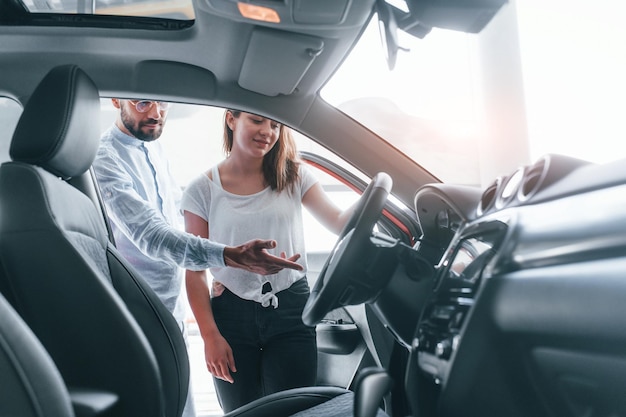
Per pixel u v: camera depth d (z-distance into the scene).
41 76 1.53
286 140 1.85
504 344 0.67
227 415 1.18
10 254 1.16
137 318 1.40
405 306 0.98
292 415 1.09
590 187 0.63
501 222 0.76
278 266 1.59
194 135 5.43
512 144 3.75
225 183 1.85
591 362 0.55
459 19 0.87
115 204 1.78
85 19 1.45
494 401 0.68
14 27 1.43
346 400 1.14
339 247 1.07
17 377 0.74
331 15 1.33
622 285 0.52
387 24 1.05
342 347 2.02
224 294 1.80
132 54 1.52
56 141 1.19
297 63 1.48
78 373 1.18
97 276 1.18
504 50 3.75
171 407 1.39
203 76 1.60
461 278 0.80
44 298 1.17
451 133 5.09
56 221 1.16
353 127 1.64
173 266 2.03
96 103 1.33
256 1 1.29
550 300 0.61
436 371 0.79
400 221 1.64
